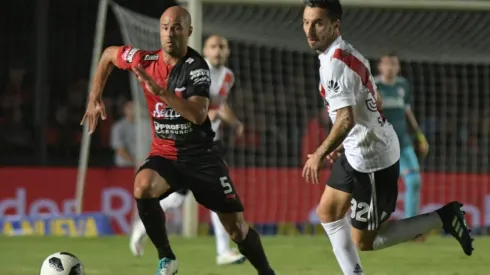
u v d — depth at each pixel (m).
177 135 21.61
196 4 38.78
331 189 21.48
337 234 21.45
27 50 57.94
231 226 21.97
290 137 50.41
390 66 36.59
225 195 21.75
